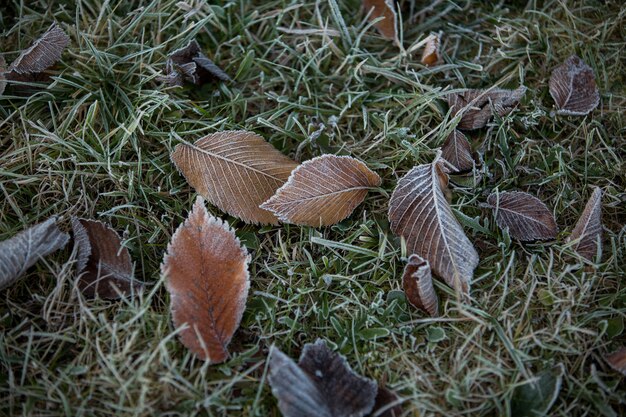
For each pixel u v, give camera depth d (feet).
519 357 1.46
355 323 1.51
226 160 1.59
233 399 1.44
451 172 1.65
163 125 1.68
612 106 1.71
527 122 1.67
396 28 1.75
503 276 1.53
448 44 1.79
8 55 1.70
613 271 1.55
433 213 1.54
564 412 1.43
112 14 1.70
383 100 1.73
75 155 1.60
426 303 1.49
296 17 1.79
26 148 1.59
